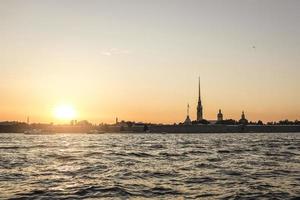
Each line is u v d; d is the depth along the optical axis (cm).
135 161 7350
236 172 5497
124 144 16362
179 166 6381
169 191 3878
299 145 14662
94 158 8081
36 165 6531
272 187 4103
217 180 4653
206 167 6219
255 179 4734
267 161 7362
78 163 6888
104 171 5625
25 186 4172
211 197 3553
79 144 16388
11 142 19238
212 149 11819
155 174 5269
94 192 3791
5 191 3850
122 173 5381
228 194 3694
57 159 7812
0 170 5759
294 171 5628
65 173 5381
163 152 10250
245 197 3544
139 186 4184
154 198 3512
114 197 3550
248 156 8719
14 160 7569
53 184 4316
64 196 3591
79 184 4309
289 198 3497
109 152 10206
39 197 3538
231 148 12412
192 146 14088
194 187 4125
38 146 14288
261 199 3456
